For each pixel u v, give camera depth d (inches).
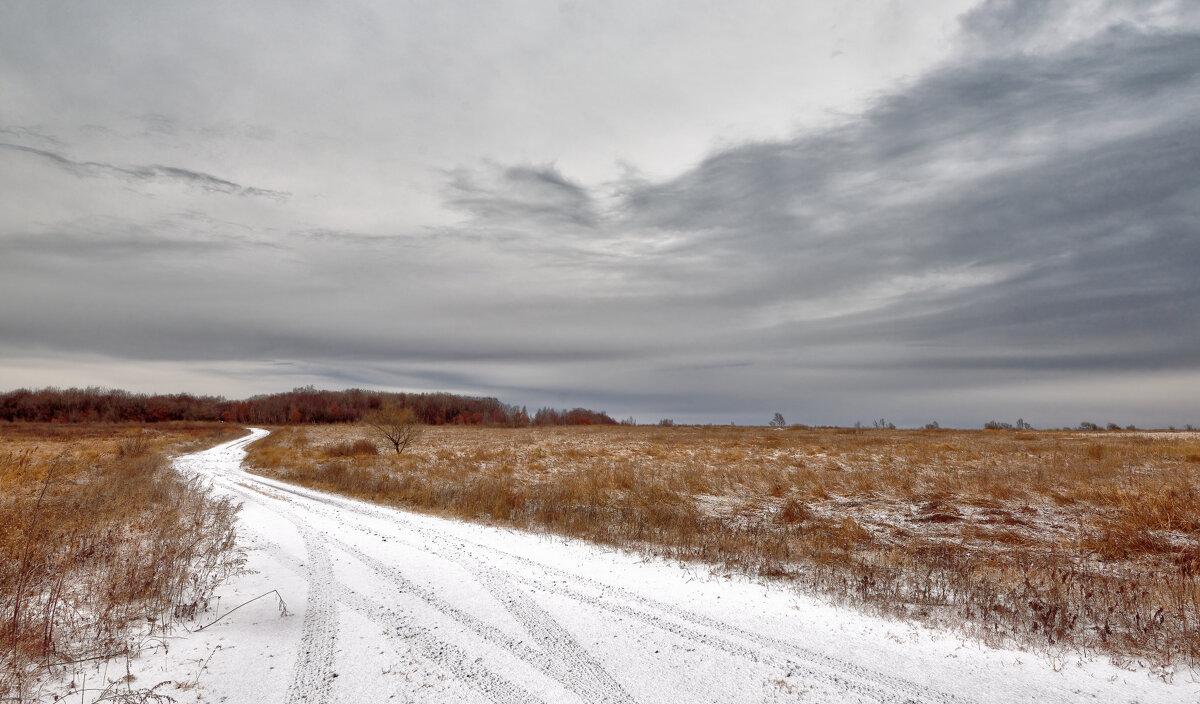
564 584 280.2
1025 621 228.4
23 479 522.3
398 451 1306.6
